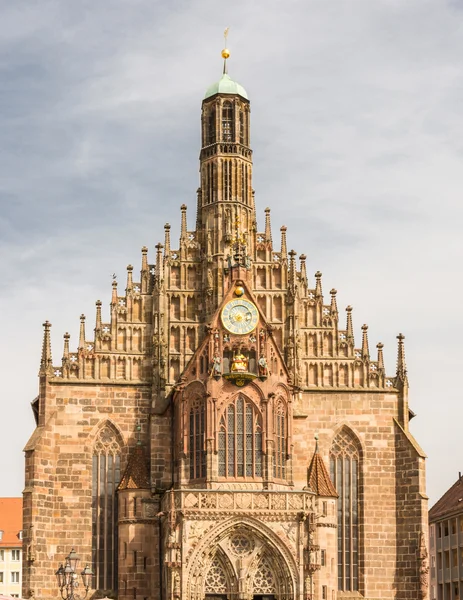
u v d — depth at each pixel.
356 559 118.12
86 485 116.94
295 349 120.56
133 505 113.69
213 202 124.12
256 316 115.69
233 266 116.94
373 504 119.25
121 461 118.44
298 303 122.75
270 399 114.00
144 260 123.12
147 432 118.69
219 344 114.62
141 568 112.31
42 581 113.88
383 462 120.19
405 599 117.12
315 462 115.69
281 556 107.31
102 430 118.69
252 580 107.38
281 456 115.00
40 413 117.62
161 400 118.38
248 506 107.69
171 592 105.44
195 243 123.94
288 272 123.19
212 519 107.19
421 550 116.81
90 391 119.00
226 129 126.12
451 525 170.62
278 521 107.81
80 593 114.31
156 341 119.88
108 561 116.25
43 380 118.12
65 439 117.69
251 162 126.44
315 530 108.44
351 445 120.69
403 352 122.81
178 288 122.50
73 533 115.88
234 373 113.38
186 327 121.50
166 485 115.88
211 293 121.56
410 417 124.62
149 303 122.06
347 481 119.94
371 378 122.06
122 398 119.38
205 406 113.25
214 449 112.12
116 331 120.81
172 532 106.56
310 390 121.00
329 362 122.06
